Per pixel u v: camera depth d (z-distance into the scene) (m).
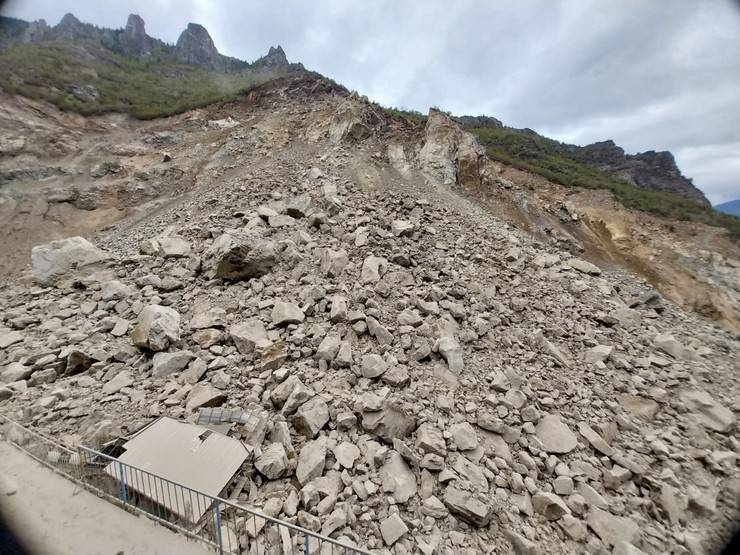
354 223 12.85
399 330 7.91
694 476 6.02
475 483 5.03
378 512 4.50
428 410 6.12
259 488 4.67
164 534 4.11
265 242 10.30
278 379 6.38
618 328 10.13
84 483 4.67
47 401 5.97
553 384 7.48
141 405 5.96
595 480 5.60
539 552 4.36
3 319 8.77
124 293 9.26
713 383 8.60
